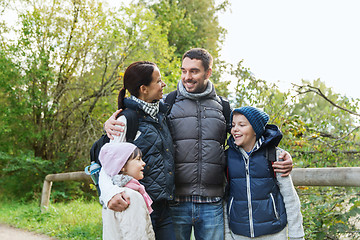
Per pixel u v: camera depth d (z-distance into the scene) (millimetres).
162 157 2396
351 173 2473
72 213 7148
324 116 5102
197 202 2611
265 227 2369
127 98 2453
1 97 11953
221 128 2730
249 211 2416
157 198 2314
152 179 2324
